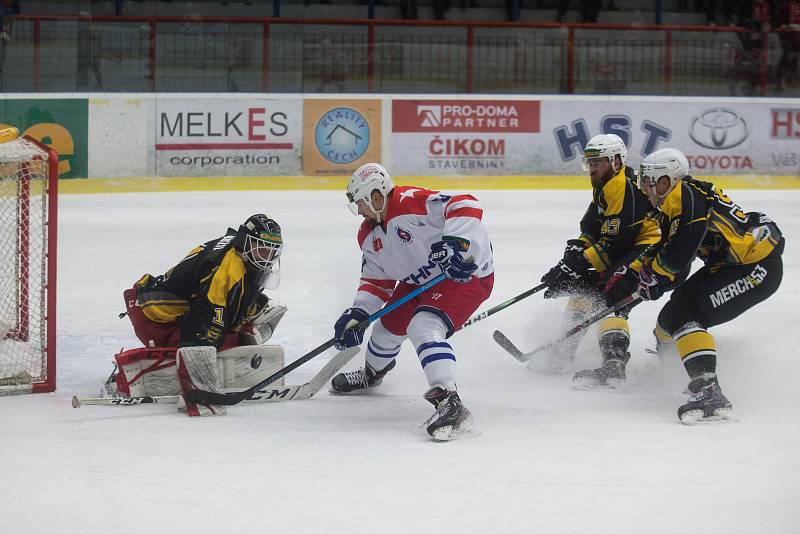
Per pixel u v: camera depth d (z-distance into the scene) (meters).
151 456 8.84
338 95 33.81
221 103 33.03
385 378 12.10
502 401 10.91
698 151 36.34
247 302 10.66
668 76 37.00
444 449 9.12
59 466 8.54
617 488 8.08
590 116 35.66
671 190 10.55
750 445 9.25
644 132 36.03
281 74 34.31
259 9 35.44
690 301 10.76
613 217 12.15
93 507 7.62
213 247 10.76
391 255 10.46
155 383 10.73
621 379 11.48
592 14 42.84
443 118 34.62
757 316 15.51
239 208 28.86
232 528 7.22
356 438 9.48
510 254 21.88
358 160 34.25
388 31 36.47
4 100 31.28
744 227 10.77
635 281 11.84
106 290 17.67
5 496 7.84
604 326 11.79
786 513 7.55
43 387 11.04
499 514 7.52
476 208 9.94
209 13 34.81
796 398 10.92
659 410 10.54
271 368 11.02
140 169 32.62
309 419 10.17
